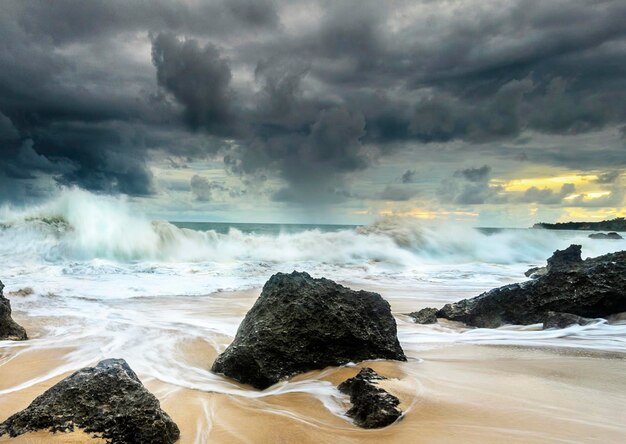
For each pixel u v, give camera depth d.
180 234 25.34
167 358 7.83
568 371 6.66
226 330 9.74
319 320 7.31
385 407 4.99
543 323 9.93
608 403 5.30
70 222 23.42
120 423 4.22
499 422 4.77
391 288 15.94
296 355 6.94
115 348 8.33
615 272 10.36
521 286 10.83
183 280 16.81
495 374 6.53
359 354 7.32
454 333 9.73
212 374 7.05
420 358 7.61
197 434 4.75
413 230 29.56
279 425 5.01
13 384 6.42
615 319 9.88
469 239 28.88
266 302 7.61
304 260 24.03
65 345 8.48
